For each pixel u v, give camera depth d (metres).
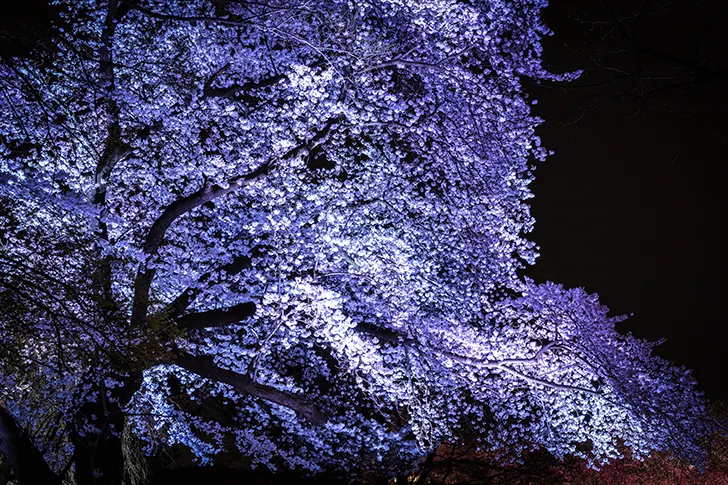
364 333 14.30
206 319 11.68
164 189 13.54
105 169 11.35
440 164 14.45
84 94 11.30
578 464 16.95
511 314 15.68
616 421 16.08
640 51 5.71
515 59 14.05
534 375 15.64
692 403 15.89
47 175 11.16
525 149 14.25
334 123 13.38
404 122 13.62
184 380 13.93
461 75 13.69
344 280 14.15
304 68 12.62
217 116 13.52
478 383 15.17
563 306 15.67
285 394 12.18
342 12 13.67
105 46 11.03
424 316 14.61
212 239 13.50
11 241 9.00
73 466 10.82
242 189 13.16
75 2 12.38
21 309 8.17
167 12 13.40
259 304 12.22
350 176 14.77
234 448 15.70
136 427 13.30
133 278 11.41
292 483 13.12
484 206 14.32
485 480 14.20
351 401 14.69
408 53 14.01
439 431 14.05
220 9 13.96
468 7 13.66
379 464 13.62
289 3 13.47
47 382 10.09
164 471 12.65
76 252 9.26
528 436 15.70
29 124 11.07
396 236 14.78
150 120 12.96
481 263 14.83
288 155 12.50
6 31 7.93
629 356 16.25
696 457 15.87
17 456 7.38
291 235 12.65
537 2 14.07
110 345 8.66
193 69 13.52
